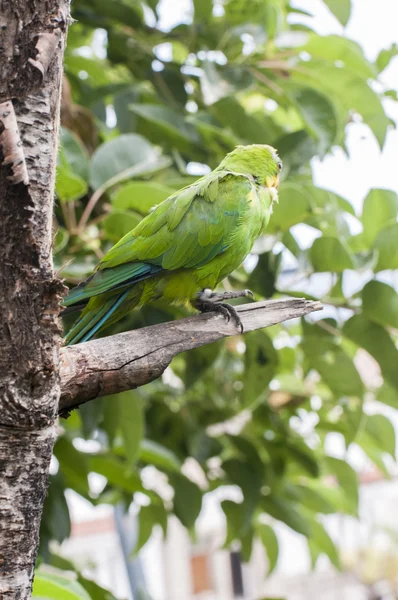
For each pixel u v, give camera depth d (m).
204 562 22.08
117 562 21.39
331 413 8.18
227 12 7.52
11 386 3.06
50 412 3.16
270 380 6.68
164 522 8.23
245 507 7.59
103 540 21.39
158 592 21.62
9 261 2.97
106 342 3.92
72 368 3.75
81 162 6.29
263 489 8.13
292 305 4.56
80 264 6.13
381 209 6.33
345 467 8.40
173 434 7.73
